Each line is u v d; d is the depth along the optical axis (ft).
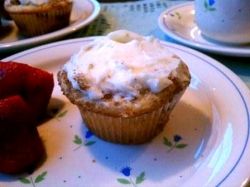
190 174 0.44
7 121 0.43
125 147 0.50
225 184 0.37
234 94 0.52
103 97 0.46
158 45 0.53
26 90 0.52
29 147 0.45
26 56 0.66
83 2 0.94
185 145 0.49
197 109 0.54
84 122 0.54
